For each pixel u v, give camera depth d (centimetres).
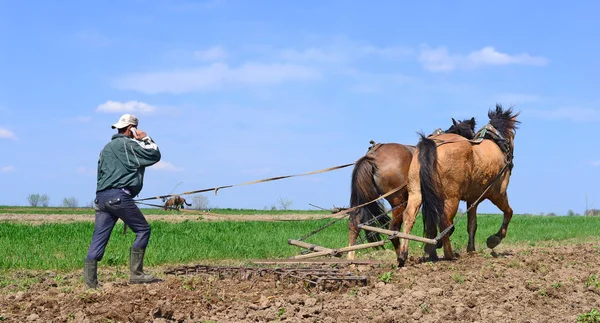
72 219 3325
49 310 796
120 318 755
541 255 1366
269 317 780
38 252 1400
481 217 3650
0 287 1009
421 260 1302
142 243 996
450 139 1196
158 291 896
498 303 883
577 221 3503
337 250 1039
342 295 920
